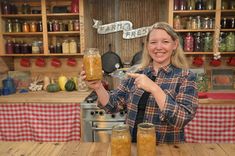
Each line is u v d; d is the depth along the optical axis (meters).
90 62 1.21
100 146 1.29
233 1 3.11
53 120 2.87
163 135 1.37
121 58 3.46
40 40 3.48
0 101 2.88
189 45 3.13
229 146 1.28
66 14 3.19
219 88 3.33
